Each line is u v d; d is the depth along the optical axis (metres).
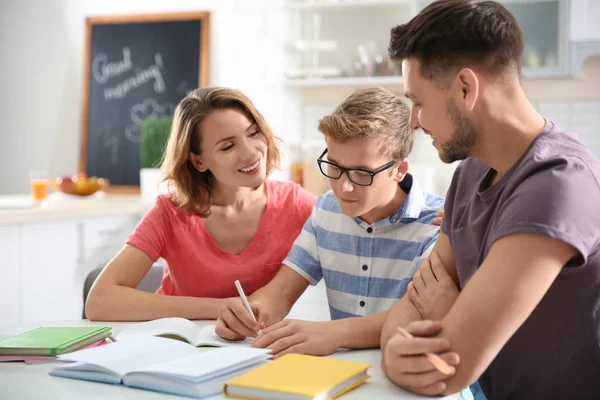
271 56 3.50
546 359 1.17
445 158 1.17
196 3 4.07
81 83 4.34
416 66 1.13
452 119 1.12
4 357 1.28
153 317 1.62
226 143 1.73
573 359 1.15
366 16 3.51
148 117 4.16
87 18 4.28
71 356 1.20
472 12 1.08
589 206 1.03
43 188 3.44
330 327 1.33
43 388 1.11
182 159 1.78
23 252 3.02
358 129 1.38
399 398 1.04
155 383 1.09
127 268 1.75
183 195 1.83
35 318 3.10
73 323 1.62
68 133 4.36
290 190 1.94
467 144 1.13
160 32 4.14
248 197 1.88
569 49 3.08
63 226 3.21
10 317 2.97
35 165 4.44
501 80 1.10
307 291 2.64
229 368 1.11
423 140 3.47
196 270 1.83
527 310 1.00
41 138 4.42
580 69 3.08
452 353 1.02
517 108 1.12
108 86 4.26
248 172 1.75
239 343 1.38
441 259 1.38
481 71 1.09
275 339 1.30
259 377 1.07
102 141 4.27
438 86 1.11
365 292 1.61
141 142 3.79
